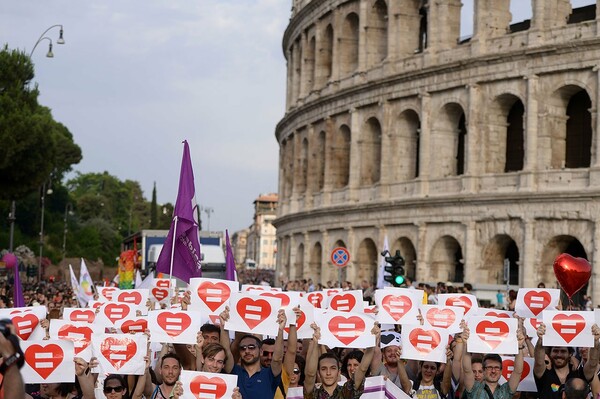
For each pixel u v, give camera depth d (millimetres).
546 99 80875
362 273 101875
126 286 78625
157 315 27062
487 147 86000
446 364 28359
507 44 83625
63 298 59125
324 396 25953
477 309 33969
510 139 87562
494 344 28094
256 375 25859
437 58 90750
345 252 71688
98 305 36938
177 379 25406
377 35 102250
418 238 91438
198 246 38000
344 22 107875
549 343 28328
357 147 102375
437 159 90875
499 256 85125
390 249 95938
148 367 27234
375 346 26891
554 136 81125
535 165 81062
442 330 27641
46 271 166500
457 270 91000
